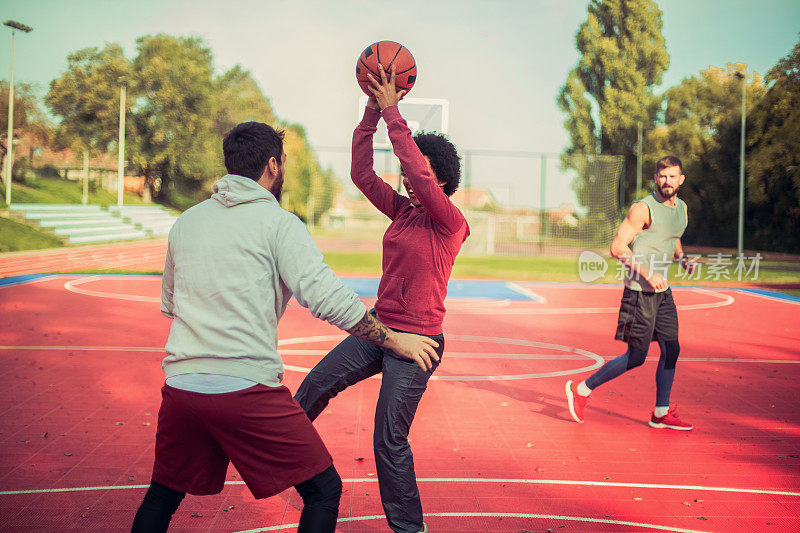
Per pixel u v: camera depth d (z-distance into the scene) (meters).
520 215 36.09
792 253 31.84
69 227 28.02
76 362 7.14
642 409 5.62
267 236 2.18
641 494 3.69
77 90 36.38
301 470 2.21
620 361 4.94
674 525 3.28
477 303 14.04
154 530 2.22
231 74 41.91
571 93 39.06
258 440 2.16
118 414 5.16
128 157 37.47
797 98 31.69
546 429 4.95
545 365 7.52
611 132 38.62
